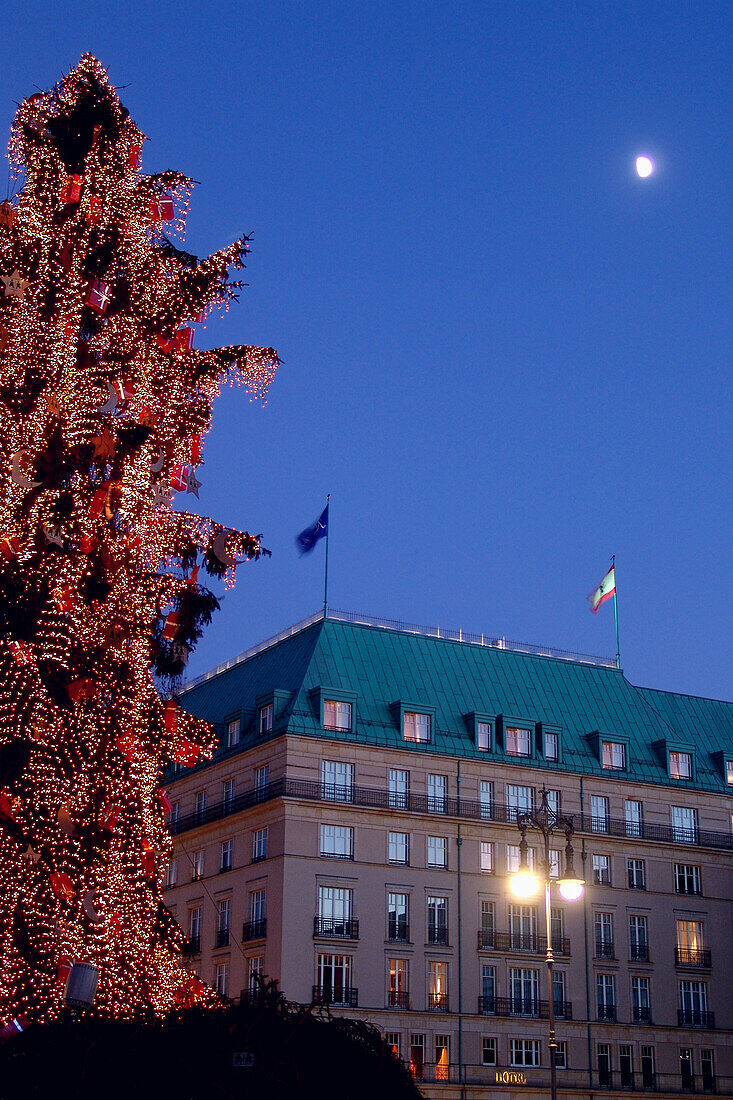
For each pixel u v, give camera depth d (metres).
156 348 29.23
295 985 66.19
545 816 39.62
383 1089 20.67
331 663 75.81
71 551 27.19
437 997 70.00
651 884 79.00
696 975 78.62
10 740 25.98
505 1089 69.94
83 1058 18.69
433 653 80.62
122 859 27.56
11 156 29.56
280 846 68.75
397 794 72.69
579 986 74.44
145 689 28.89
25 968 25.12
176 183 30.28
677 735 85.62
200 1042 19.36
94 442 27.27
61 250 28.28
